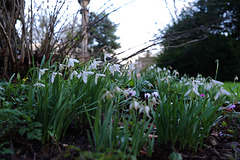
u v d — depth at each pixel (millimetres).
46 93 1610
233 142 1897
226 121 2418
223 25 11812
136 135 1510
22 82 2594
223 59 13711
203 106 1729
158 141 1766
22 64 3650
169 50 15617
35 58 3980
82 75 1799
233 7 11195
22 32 3471
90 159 1344
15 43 3520
